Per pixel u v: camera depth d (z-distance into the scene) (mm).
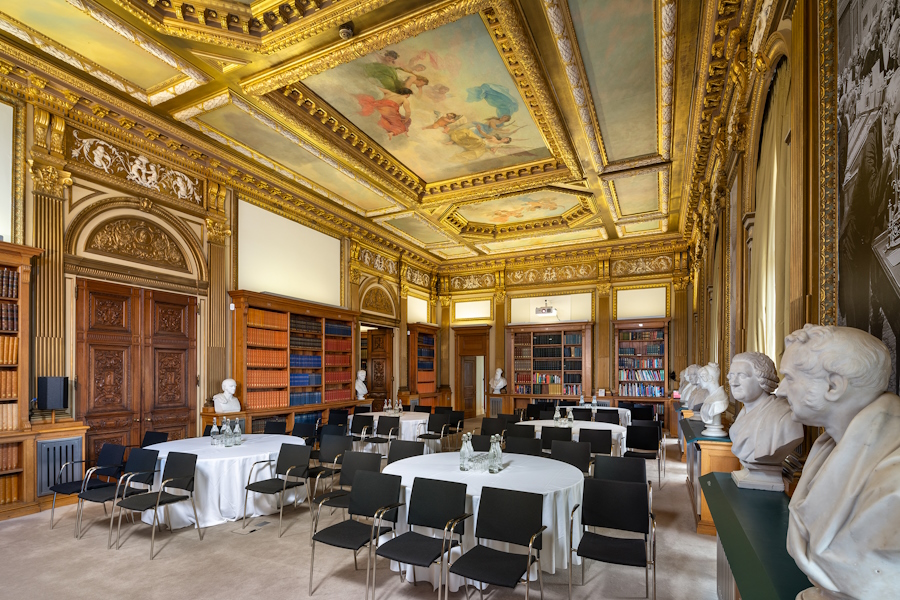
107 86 6082
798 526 1255
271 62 5562
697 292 10109
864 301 1820
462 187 9438
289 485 5152
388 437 8148
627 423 9781
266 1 4773
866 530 1033
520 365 14312
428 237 12711
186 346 7691
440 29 5031
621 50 5281
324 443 6156
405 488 4059
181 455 4973
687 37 4941
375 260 12633
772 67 3412
